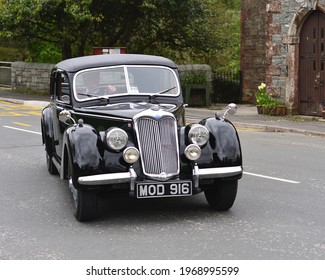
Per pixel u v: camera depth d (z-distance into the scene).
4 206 7.39
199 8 24.95
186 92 22.06
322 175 9.26
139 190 6.27
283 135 14.57
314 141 13.47
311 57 17.64
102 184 6.24
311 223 6.47
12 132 14.32
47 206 7.39
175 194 6.34
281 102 18.55
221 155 6.55
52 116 9.15
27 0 23.00
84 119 7.18
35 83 26.80
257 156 11.18
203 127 6.59
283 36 18.28
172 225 6.43
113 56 7.98
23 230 6.31
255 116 18.28
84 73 7.65
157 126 6.48
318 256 5.34
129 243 5.79
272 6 18.47
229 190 6.77
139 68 7.78
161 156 6.42
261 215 6.82
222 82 25.09
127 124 6.59
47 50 29.59
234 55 32.88
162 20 25.53
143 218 6.75
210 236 6.00
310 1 17.11
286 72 18.27
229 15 31.39
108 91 7.61
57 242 5.86
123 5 24.12
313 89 17.67
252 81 24.95
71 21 23.30
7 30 24.48
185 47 27.34
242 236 5.99
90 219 6.59
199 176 6.41
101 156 6.32
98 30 25.84
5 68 30.14
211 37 26.64
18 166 10.20
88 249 5.62
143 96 7.60
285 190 8.16
